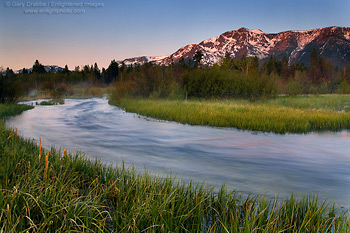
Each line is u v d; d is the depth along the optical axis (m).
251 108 20.11
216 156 8.75
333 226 3.65
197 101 29.80
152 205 3.71
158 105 23.36
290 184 5.93
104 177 5.82
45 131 13.34
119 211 3.76
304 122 14.81
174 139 11.69
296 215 3.94
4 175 4.77
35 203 3.71
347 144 10.83
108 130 13.98
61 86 58.16
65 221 3.36
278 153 9.27
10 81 27.42
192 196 4.30
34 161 5.64
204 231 3.57
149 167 7.22
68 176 5.13
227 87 32.28
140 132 13.44
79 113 22.33
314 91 51.53
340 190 5.57
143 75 33.59
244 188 5.57
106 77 117.88
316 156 8.90
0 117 18.47
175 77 35.34
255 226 3.46
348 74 72.12
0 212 3.44
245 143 10.94
